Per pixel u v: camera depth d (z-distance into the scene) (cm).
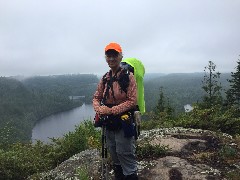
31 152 1010
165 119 1288
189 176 596
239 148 752
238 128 1049
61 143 1016
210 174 602
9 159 813
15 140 1155
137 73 474
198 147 755
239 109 1609
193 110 1209
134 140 469
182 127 962
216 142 789
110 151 480
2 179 776
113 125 445
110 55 436
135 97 437
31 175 786
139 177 606
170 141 782
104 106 445
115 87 442
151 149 704
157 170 623
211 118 1091
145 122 1288
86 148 952
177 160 660
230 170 626
